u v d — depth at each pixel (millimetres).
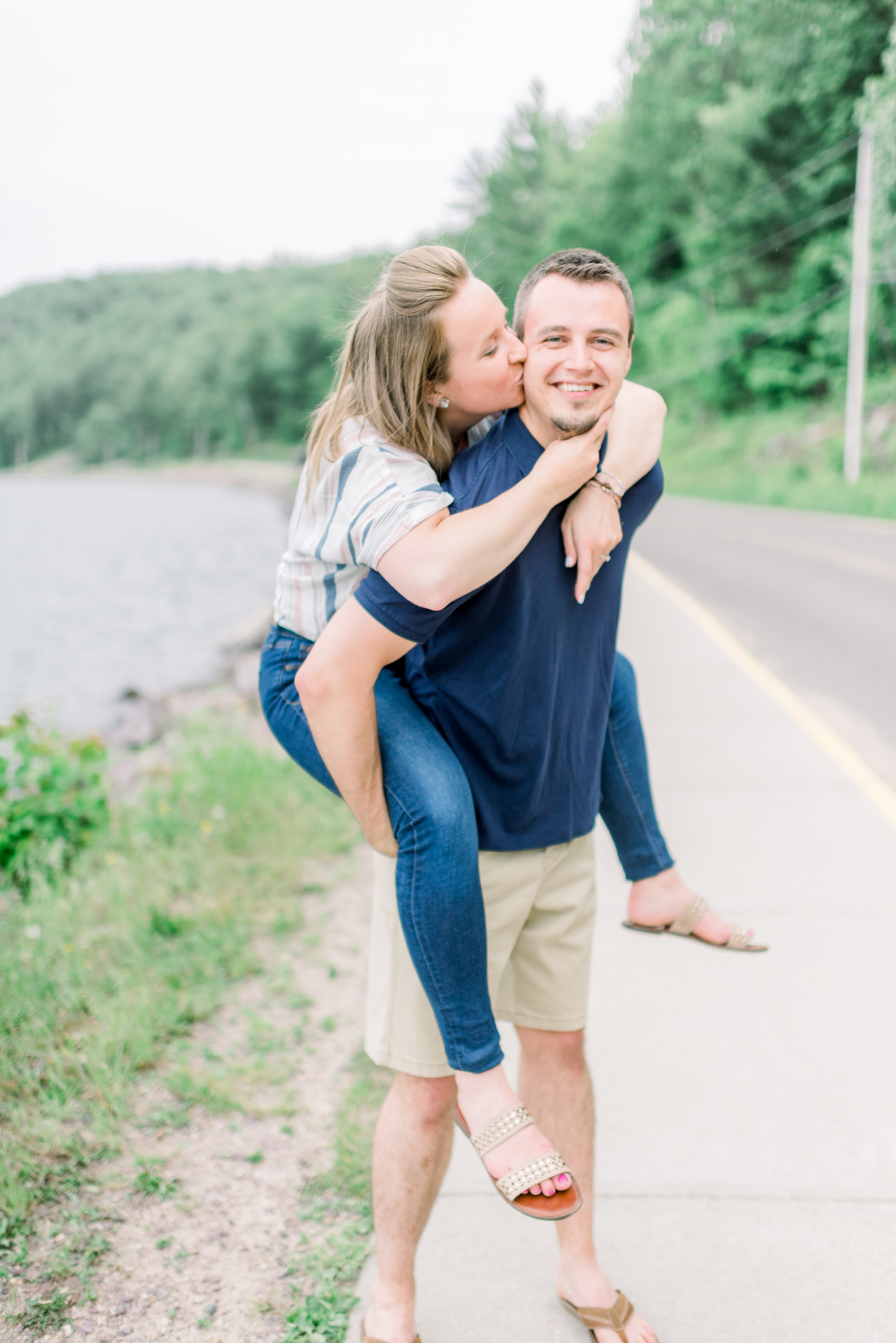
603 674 1802
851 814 4375
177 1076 2816
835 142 28125
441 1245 2195
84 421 147500
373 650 1525
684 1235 2162
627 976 3217
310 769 1798
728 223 34062
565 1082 1917
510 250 56219
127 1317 2047
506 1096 1586
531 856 1794
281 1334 1996
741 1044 2809
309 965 3514
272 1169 2488
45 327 180125
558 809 1783
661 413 1777
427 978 1618
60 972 3350
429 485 1550
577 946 1880
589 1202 1942
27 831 4301
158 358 136125
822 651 7684
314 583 1719
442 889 1583
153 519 52531
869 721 5828
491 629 1622
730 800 4617
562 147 57344
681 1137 2461
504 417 1705
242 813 4703
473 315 1559
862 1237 2121
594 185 44625
